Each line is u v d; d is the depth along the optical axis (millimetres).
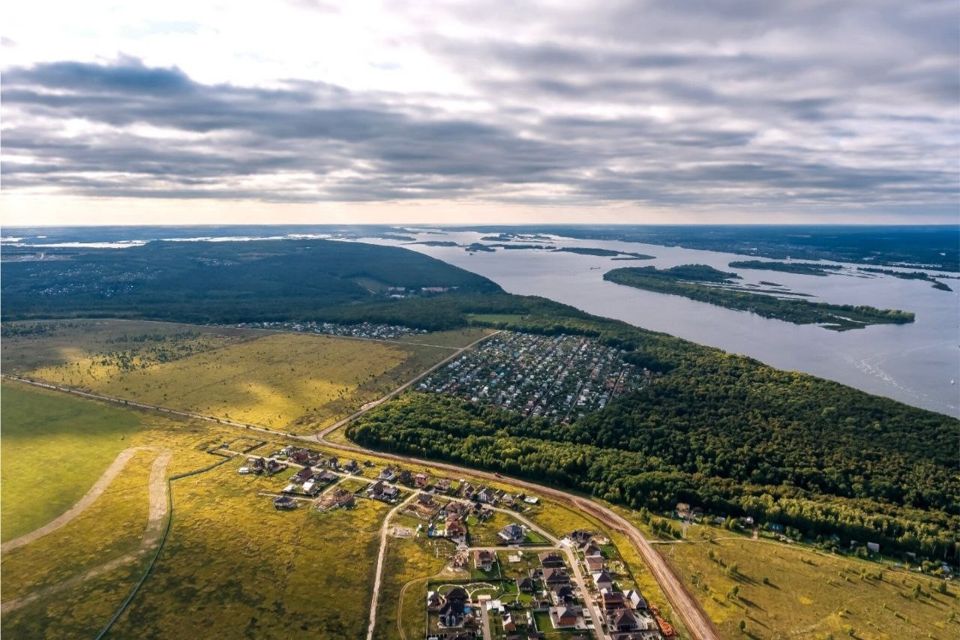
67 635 152625
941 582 177000
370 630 155000
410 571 179000
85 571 178000
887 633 155375
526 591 170875
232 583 173000
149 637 152125
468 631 154750
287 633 153750
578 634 154875
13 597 166250
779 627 157375
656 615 161125
